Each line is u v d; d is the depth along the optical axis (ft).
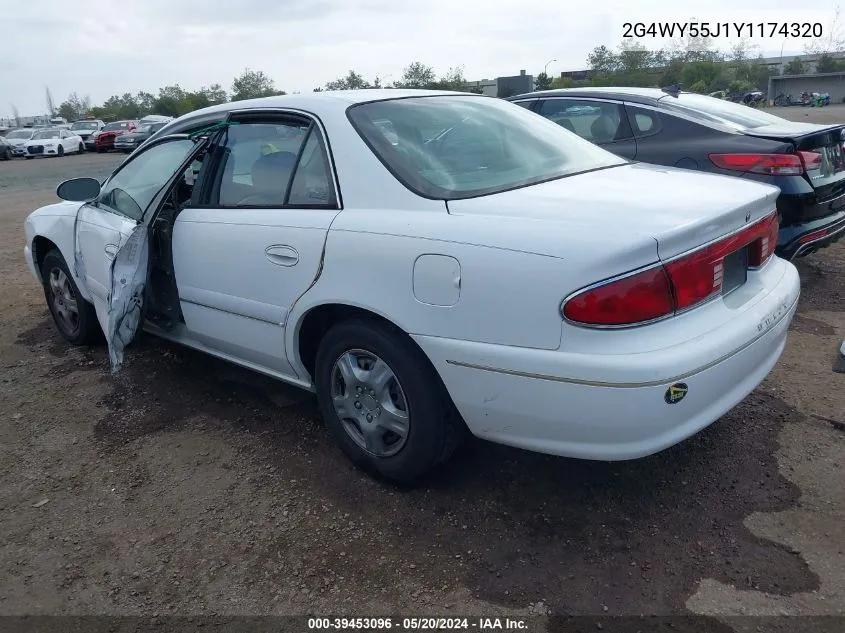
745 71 250.37
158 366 14.87
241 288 11.03
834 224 17.33
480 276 8.05
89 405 13.25
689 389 7.64
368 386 9.70
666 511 9.23
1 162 94.89
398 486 10.06
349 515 9.50
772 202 9.75
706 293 8.14
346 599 8.05
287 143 10.84
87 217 14.34
